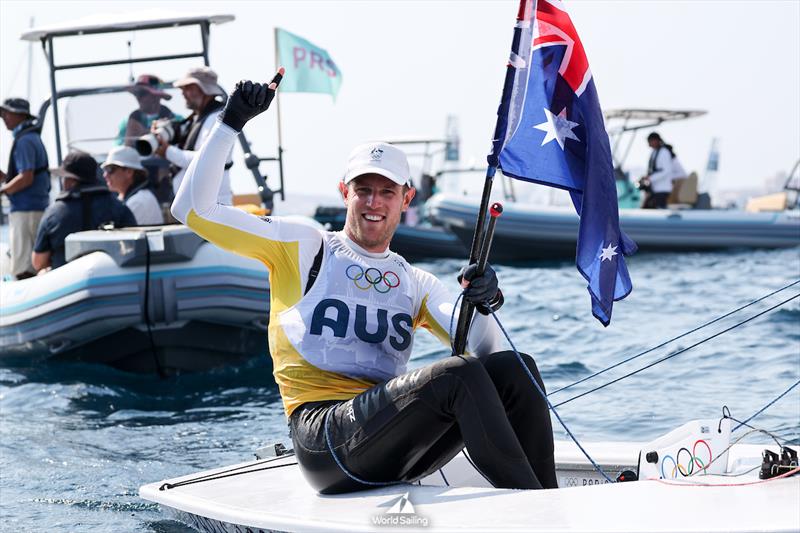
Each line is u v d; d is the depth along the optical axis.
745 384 8.94
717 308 14.21
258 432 8.01
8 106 11.75
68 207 10.65
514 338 11.88
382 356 4.77
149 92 12.80
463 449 5.11
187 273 10.09
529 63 4.63
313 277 4.78
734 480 4.38
